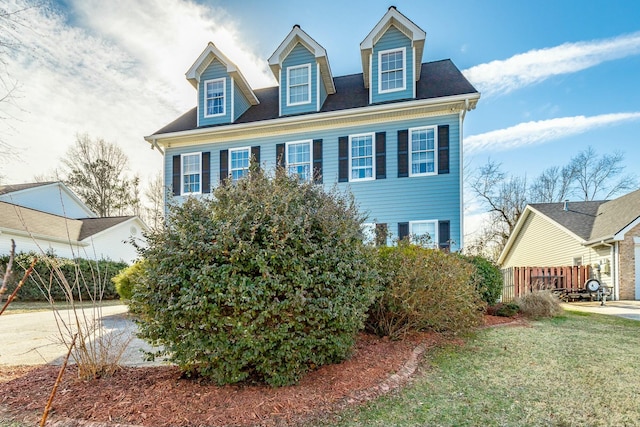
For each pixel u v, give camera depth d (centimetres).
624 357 468
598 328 667
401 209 1150
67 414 288
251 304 309
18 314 966
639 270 1308
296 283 326
